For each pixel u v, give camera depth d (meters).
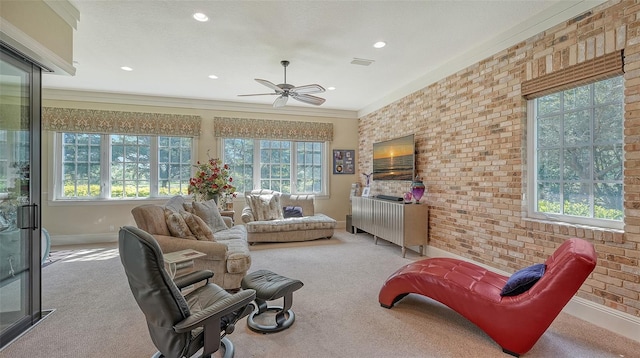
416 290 2.45
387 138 5.48
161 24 2.92
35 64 2.38
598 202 2.47
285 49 3.50
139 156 5.53
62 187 5.16
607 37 2.27
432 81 4.23
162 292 1.44
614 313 2.23
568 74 2.53
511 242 3.05
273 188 6.36
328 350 2.00
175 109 5.68
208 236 3.18
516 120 3.00
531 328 1.89
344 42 3.32
